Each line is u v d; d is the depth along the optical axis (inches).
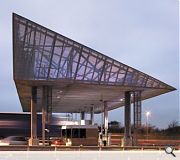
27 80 1934.1
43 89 2049.7
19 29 1926.7
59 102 3193.9
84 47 1990.7
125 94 2250.2
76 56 1989.4
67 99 2950.3
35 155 790.5
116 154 781.3
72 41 1975.9
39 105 3282.5
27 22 1925.4
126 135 2160.4
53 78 1959.9
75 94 2581.2
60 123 3368.6
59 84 2004.2
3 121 3142.2
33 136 1984.5
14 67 1930.4
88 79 2006.6
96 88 2169.0
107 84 2025.1
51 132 3201.3
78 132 2018.9
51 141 1995.6
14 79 1923.0
